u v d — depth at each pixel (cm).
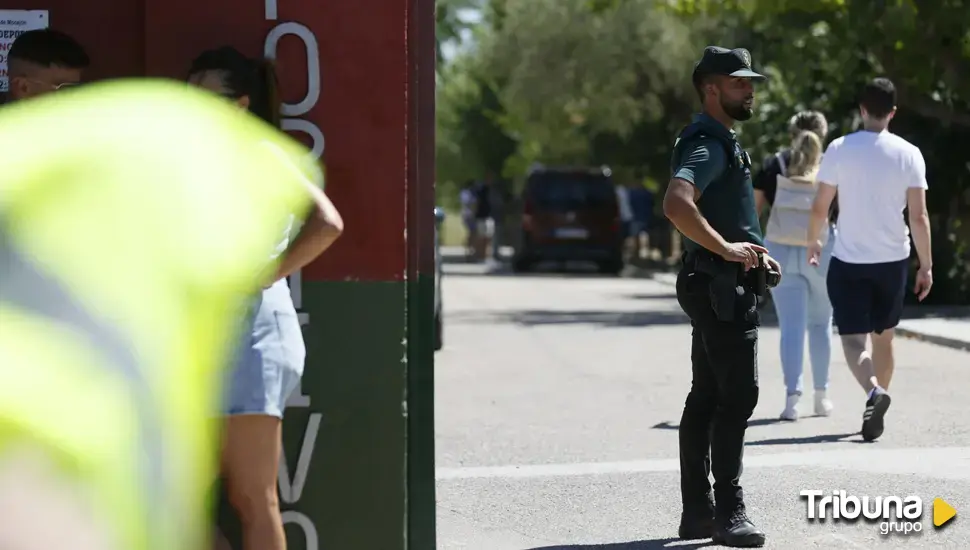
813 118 2842
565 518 1981
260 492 1065
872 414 2566
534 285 8475
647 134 10688
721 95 1744
